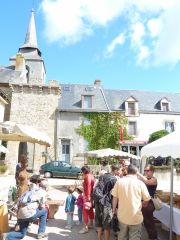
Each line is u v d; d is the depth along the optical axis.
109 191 6.23
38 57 42.62
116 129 30.25
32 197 6.20
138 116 31.36
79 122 30.03
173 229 6.12
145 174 7.30
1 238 5.82
